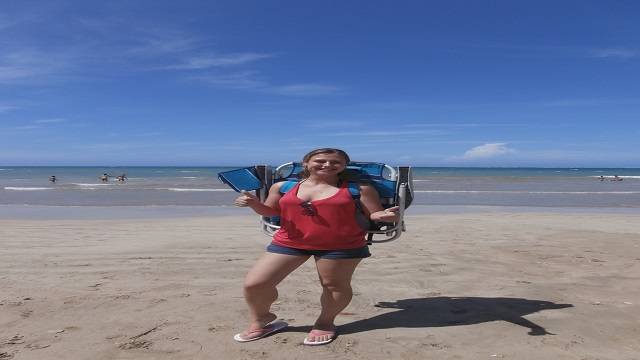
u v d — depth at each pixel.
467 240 8.45
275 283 3.46
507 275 5.68
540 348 3.40
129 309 4.22
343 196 3.39
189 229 10.06
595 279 5.48
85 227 10.38
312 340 3.45
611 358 3.23
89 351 3.29
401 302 4.54
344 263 3.43
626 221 11.93
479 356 3.25
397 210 3.29
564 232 9.66
